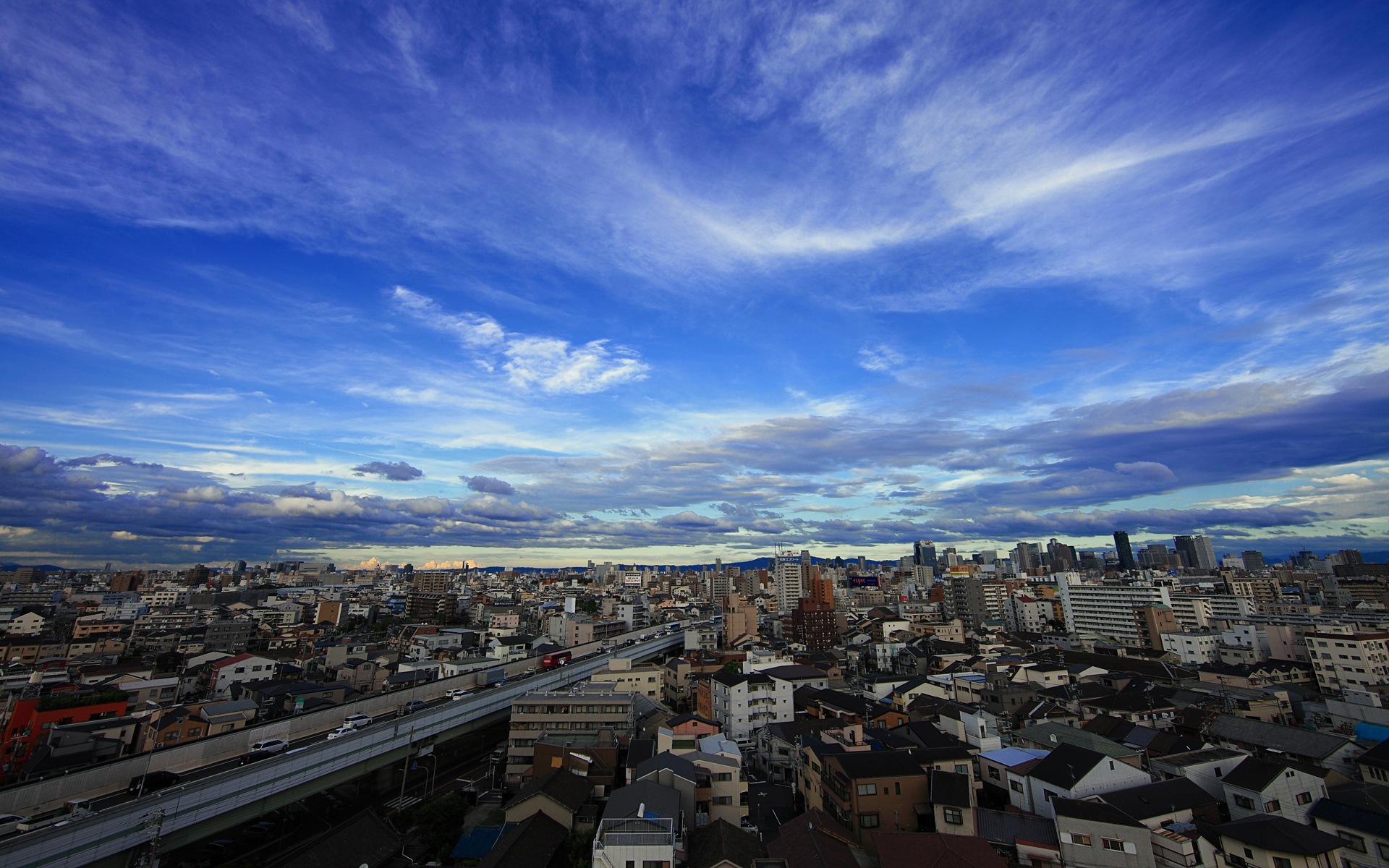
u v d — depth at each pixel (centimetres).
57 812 4788
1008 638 16062
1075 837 4681
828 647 17212
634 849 4234
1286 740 6669
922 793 5481
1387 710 7744
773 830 5928
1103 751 6247
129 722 7281
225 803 5028
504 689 9038
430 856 5322
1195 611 16888
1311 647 11056
